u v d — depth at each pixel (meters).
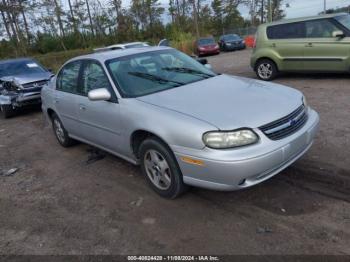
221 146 3.25
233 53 25.83
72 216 3.95
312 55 9.26
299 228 3.23
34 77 9.86
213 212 3.64
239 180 3.27
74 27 43.25
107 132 4.57
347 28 8.72
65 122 5.75
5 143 7.34
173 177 3.74
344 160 4.39
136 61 4.76
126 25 42.66
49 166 5.58
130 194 4.25
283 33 9.75
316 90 8.28
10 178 5.31
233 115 3.42
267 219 3.42
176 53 5.28
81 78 5.11
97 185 4.62
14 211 4.25
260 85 4.31
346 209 3.42
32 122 8.99
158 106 3.84
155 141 3.78
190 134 3.37
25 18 41.22
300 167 4.33
